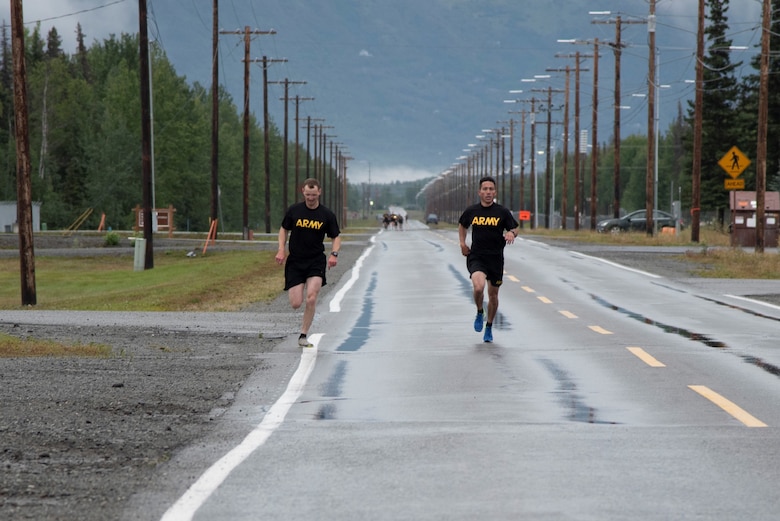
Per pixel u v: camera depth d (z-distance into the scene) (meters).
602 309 39.84
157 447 15.84
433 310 39.66
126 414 18.59
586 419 18.06
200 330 33.94
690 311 39.16
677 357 26.14
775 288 50.78
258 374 23.70
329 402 20.03
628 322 35.06
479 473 14.04
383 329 33.47
